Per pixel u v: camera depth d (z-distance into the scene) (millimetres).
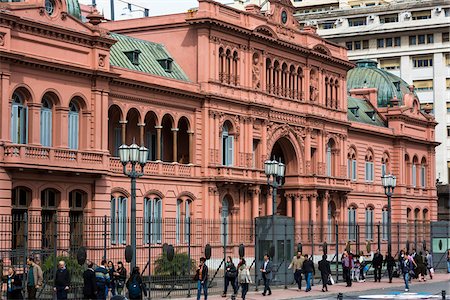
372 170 105188
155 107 70875
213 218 74812
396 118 109562
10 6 57031
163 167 71250
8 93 56875
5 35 56281
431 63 143500
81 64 62531
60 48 60906
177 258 57812
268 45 82438
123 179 67625
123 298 29703
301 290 57781
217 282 61750
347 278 61375
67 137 61562
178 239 72188
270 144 82312
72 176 61188
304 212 87500
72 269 49438
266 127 81438
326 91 92188
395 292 58188
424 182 116688
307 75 88500
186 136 76125
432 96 143125
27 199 58438
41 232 58219
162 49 77375
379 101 113375
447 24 140250
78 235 57750
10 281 44031
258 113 80375
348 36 147875
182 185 73125
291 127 85500
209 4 75688
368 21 147750
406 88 117688
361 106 109375
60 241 60094
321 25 152500
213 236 74750
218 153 76000
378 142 106438
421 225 93625
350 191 95625
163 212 71062
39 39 59219
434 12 142125
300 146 87188
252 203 79438
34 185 58375
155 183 70375
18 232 58000
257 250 59781
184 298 50125
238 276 50969
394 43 145875
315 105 89188
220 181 74875
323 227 86250
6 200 56125
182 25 76688
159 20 77812
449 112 141750
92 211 62938
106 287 46469
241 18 79562
